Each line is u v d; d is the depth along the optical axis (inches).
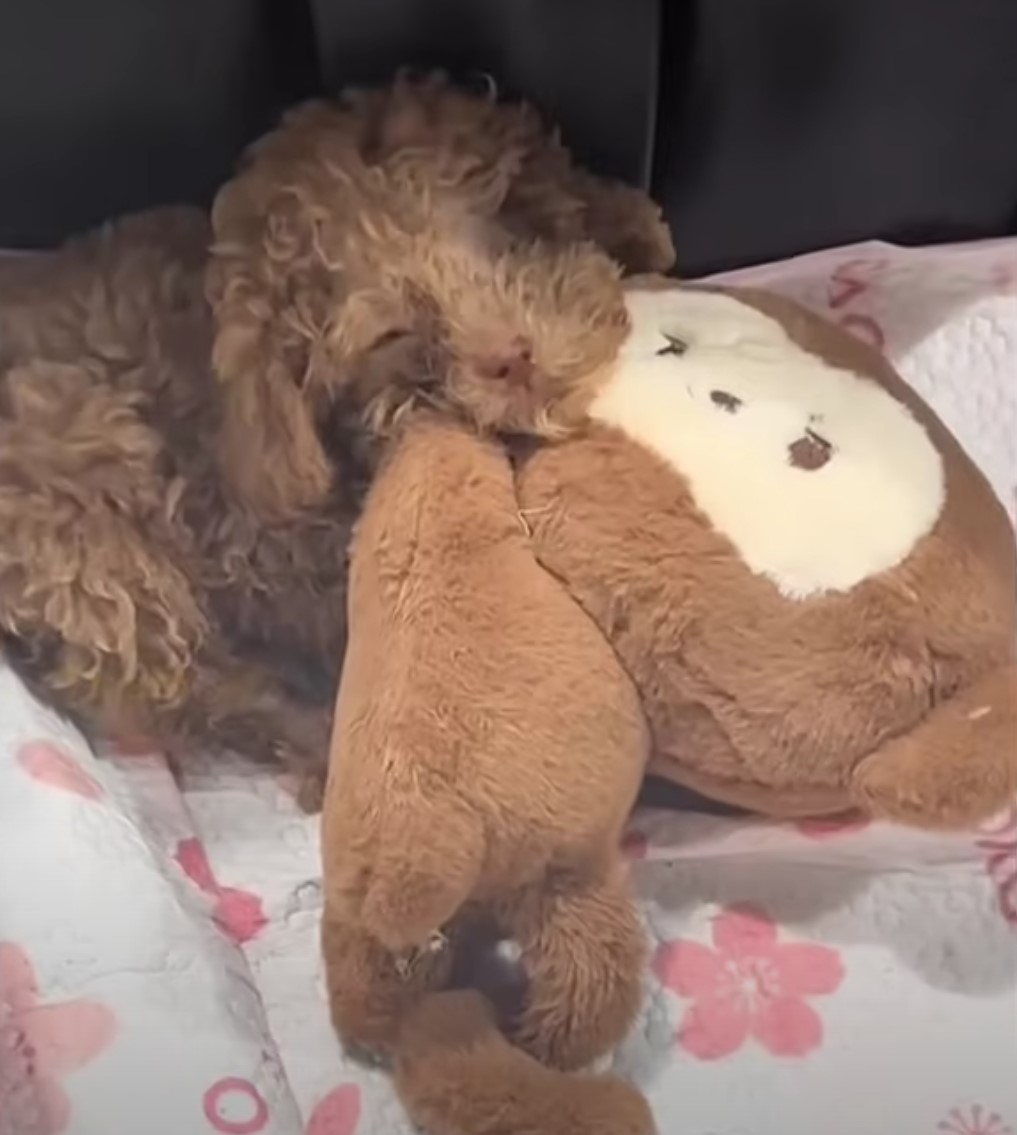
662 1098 21.4
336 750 20.6
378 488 21.7
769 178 26.8
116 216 26.5
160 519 24.0
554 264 22.4
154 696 24.4
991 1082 21.5
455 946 21.9
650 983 22.3
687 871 23.4
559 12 23.3
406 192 22.1
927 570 21.0
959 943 22.8
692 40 25.0
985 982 22.4
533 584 20.9
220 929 22.6
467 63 23.9
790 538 20.9
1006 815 22.8
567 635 20.6
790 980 22.5
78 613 23.7
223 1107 20.3
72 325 24.5
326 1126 21.2
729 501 21.0
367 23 23.4
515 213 23.3
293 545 24.1
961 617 21.1
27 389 24.0
